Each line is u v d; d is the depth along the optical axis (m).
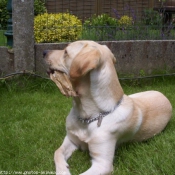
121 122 1.75
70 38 3.20
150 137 2.01
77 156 1.82
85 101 1.71
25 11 2.76
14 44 2.81
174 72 3.26
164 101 2.12
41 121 2.26
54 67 1.73
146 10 3.84
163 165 1.73
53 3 5.36
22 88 2.82
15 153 1.85
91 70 1.65
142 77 3.10
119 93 1.76
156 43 3.15
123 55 3.09
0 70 2.87
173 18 4.45
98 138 1.71
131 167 1.75
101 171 1.65
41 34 3.11
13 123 2.22
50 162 1.77
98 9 5.51
